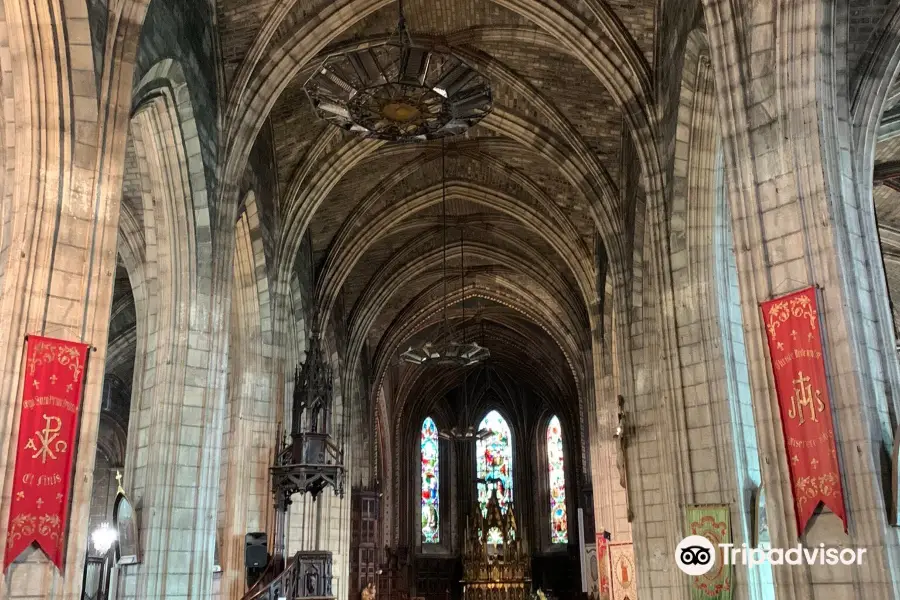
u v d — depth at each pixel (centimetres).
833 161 1169
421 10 2267
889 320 1148
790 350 1125
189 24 1745
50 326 1207
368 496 4022
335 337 3428
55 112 1278
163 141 1748
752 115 1242
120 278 2995
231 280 1900
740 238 1217
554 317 4084
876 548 1005
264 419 2353
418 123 1842
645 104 2048
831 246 1122
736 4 1295
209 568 1709
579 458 4966
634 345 2477
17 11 1272
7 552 1104
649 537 2373
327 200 3036
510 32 2308
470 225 3575
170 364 1752
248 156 1984
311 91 1722
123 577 1656
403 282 3759
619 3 2017
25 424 1152
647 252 2375
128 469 1781
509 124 2648
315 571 2053
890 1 1344
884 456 1039
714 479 1769
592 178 2598
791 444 1105
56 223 1244
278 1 1948
